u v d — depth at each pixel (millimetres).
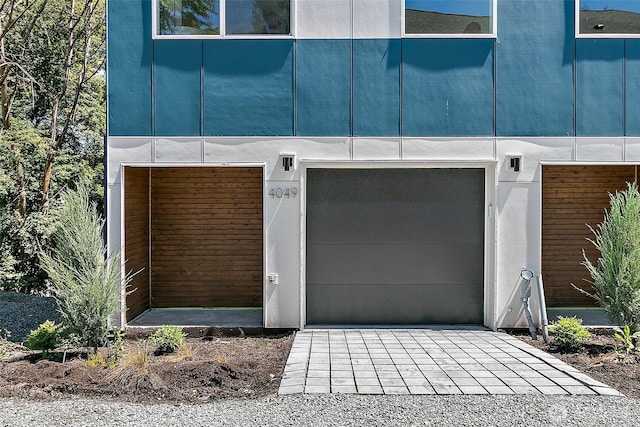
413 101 8023
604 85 8031
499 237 8070
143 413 4750
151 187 9805
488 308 8250
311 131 8023
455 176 8391
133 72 7973
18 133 14234
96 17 16359
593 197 9648
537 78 8008
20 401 5070
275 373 5891
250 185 9922
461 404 4945
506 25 8016
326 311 8406
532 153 8031
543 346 7152
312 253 8383
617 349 6719
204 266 9891
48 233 13797
